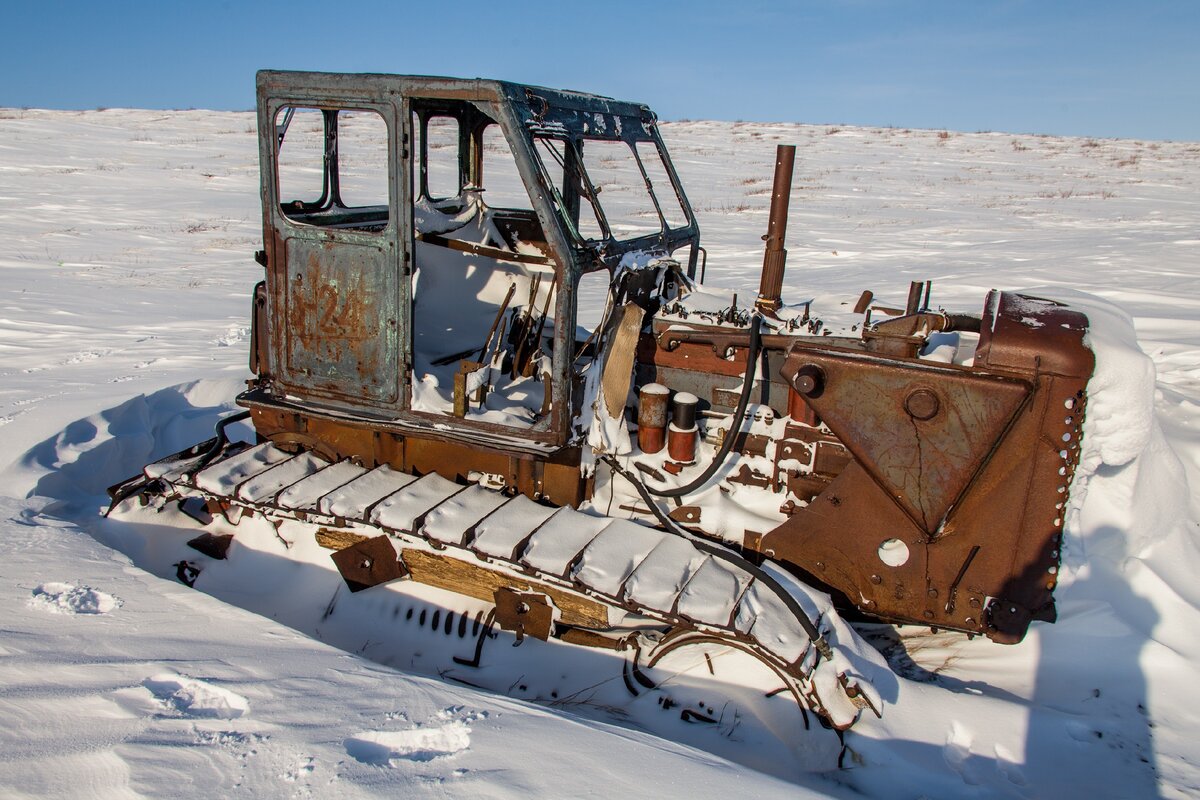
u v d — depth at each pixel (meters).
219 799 2.11
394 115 3.11
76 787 2.16
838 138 42.94
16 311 8.67
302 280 3.45
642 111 4.09
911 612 3.04
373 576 3.44
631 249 3.58
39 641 2.85
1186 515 3.79
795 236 14.94
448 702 2.59
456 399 3.33
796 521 3.11
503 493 3.50
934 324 3.30
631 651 3.14
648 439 3.43
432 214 4.48
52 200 17.48
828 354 2.86
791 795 2.21
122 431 5.17
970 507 2.87
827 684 2.72
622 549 3.09
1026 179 26.72
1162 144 44.22
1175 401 5.10
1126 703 2.92
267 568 3.68
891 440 2.84
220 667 2.72
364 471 3.62
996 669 3.16
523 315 4.38
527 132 3.03
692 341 3.49
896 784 2.57
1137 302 8.75
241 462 3.66
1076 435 2.71
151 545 3.84
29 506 4.02
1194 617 3.29
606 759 2.31
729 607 2.82
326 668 2.76
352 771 2.21
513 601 3.20
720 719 2.88
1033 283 9.97
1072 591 3.48
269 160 3.36
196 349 7.33
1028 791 2.56
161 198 18.42
